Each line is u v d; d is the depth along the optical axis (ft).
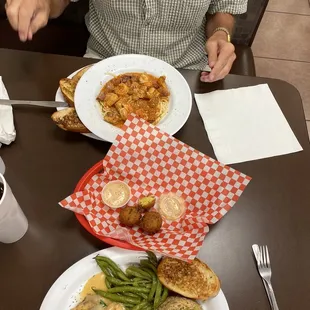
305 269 2.66
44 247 2.65
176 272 2.43
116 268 2.50
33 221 2.75
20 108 3.26
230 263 2.65
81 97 3.23
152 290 2.44
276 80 3.64
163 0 3.81
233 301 2.51
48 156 3.05
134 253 2.56
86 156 3.07
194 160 2.88
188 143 3.20
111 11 4.02
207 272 2.45
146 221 2.62
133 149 2.90
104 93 3.29
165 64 3.51
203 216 2.74
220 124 3.30
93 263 2.52
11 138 3.04
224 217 2.84
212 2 4.27
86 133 3.14
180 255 2.43
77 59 3.60
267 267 2.62
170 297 2.41
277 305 2.51
